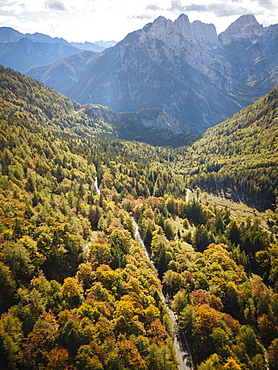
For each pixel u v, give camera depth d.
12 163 177.00
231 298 107.69
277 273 131.75
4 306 69.69
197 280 114.56
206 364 75.56
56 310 75.31
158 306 97.19
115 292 88.69
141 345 74.19
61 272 94.69
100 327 71.12
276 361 85.38
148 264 124.75
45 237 100.44
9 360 58.38
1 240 87.12
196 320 91.00
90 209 155.12
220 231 176.38
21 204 125.81
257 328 100.44
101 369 62.34
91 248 107.44
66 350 62.81
